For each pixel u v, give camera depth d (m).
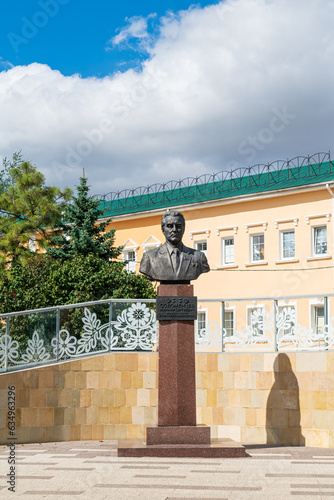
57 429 17.06
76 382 17.41
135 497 9.73
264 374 17.27
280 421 16.91
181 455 13.89
